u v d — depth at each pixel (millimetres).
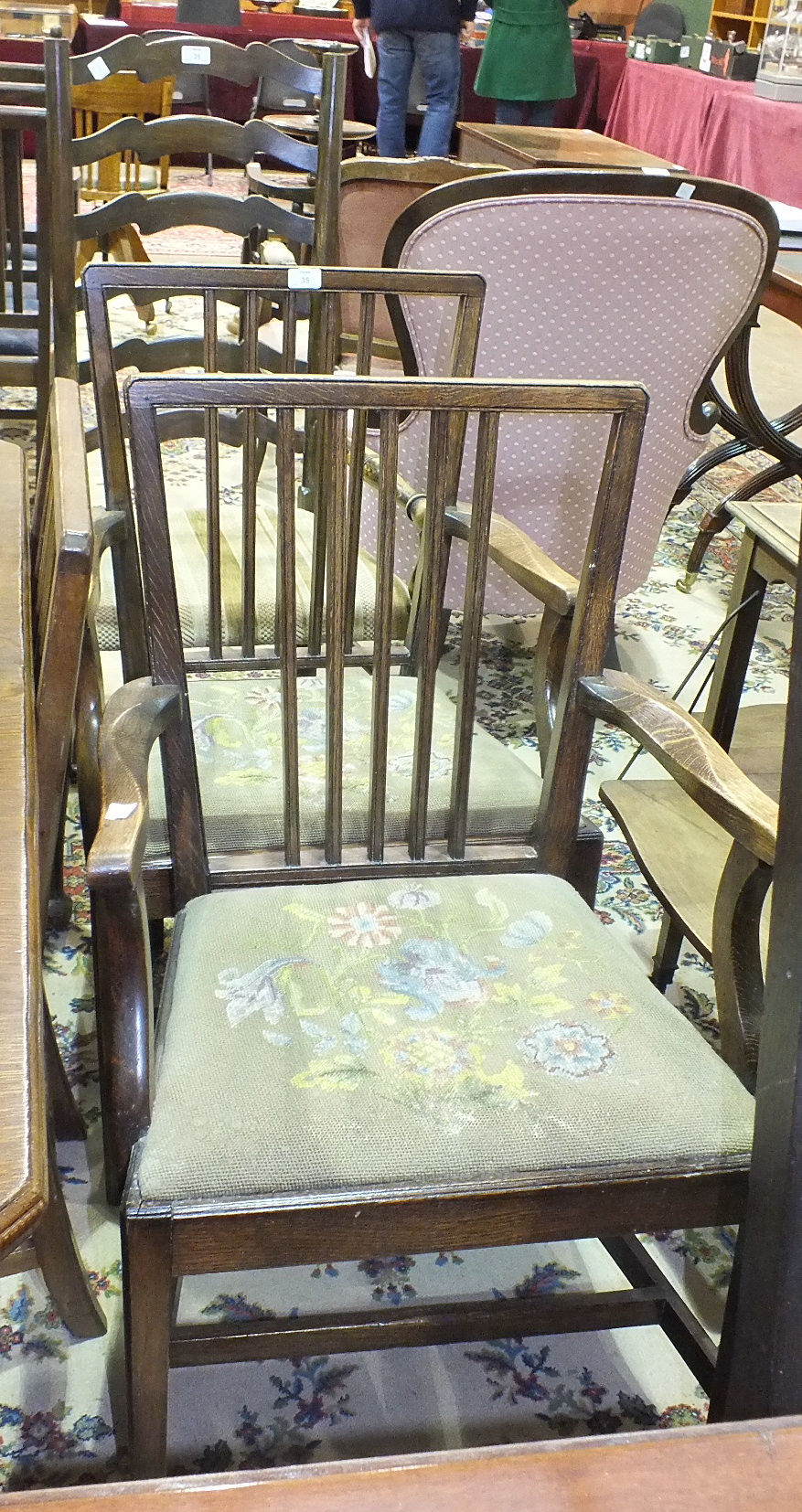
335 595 1176
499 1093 988
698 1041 1073
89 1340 1285
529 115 5293
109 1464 1166
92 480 3195
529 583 1327
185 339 1889
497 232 1799
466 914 1207
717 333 2051
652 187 1796
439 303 1910
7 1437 1186
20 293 2799
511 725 2469
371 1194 921
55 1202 1155
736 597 1773
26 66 2977
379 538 1186
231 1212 905
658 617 3027
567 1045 1042
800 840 766
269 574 1837
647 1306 1201
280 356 1958
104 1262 1366
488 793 1380
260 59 2115
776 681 2750
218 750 1431
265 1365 1280
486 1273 1396
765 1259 834
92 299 1440
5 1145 581
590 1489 418
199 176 7637
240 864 1287
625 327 1964
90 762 1227
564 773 1295
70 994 1729
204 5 7484
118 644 1793
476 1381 1277
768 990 820
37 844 819
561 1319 1180
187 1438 1197
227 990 1080
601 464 2102
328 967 1114
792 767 766
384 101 5590
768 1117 825
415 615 1641
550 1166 950
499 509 2117
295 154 2162
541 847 1333
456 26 5332
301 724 1493
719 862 1520
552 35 4996
